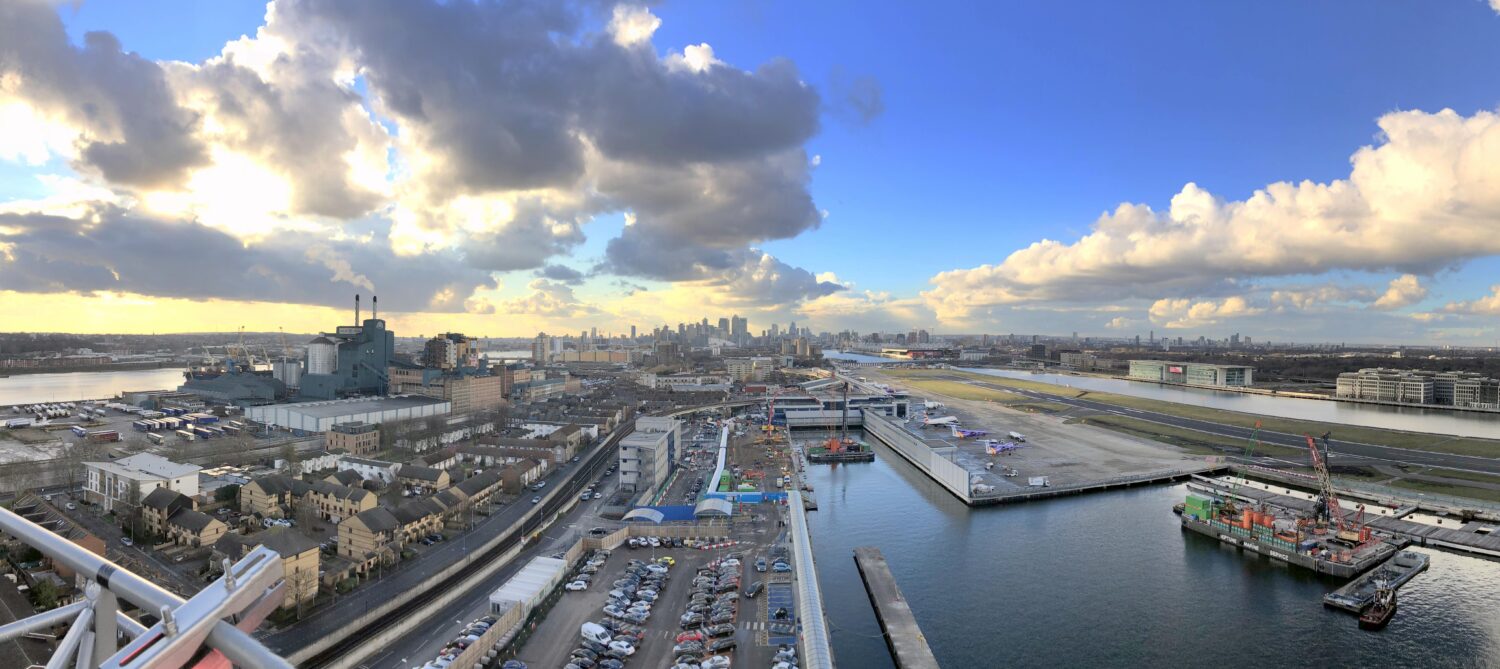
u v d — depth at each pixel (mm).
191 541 153375
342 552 148750
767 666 110312
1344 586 153750
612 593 133500
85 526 166875
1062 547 182750
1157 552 179000
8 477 199125
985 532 196250
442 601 129500
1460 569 168250
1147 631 134500
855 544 185125
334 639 112062
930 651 123250
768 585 142625
